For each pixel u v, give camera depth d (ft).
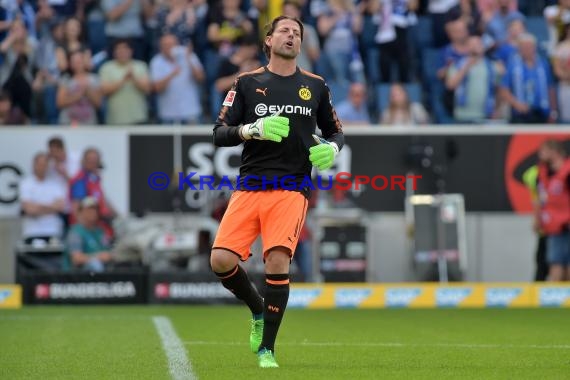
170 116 167.73
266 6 172.86
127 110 167.02
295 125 68.39
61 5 175.52
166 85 167.43
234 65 168.25
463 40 174.09
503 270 164.86
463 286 147.64
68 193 158.10
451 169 164.04
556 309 140.87
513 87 173.37
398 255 163.84
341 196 160.45
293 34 68.69
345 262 154.81
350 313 132.77
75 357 76.54
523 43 173.58
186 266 151.12
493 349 84.58
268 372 65.00
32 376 64.80
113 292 144.77
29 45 171.12
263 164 67.87
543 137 164.86
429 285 147.33
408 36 180.24
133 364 71.31
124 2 173.47
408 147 163.63
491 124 170.19
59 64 168.45
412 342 91.45
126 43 167.63
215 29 173.17
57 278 144.15
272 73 69.46
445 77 174.19
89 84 167.53
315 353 80.53
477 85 171.83
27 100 168.76
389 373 65.36
